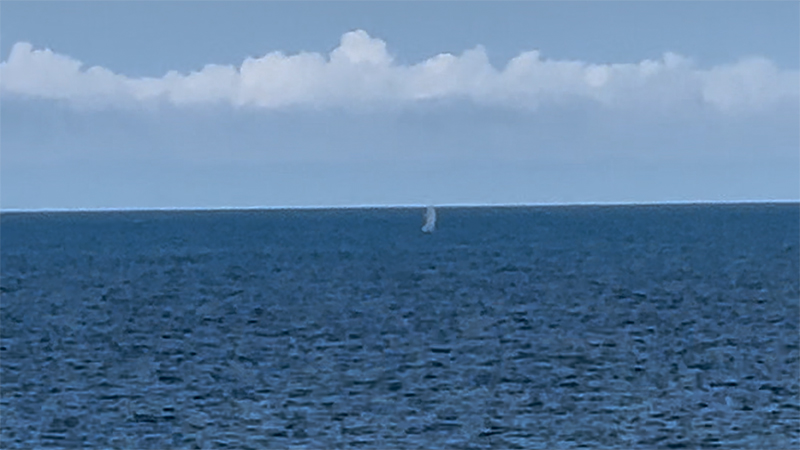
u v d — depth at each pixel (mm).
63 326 158625
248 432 88875
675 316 161000
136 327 156500
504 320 158625
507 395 102688
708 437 85250
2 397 104250
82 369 120250
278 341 140500
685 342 134875
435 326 152750
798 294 190250
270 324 158000
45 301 195625
